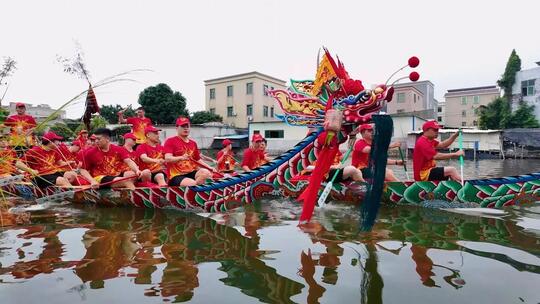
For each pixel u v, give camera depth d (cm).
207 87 3666
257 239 374
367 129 553
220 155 944
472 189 496
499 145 2142
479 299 237
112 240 374
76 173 613
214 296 246
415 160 564
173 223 446
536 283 260
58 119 708
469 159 2056
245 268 295
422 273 280
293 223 441
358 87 342
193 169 609
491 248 337
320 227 418
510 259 308
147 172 621
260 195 489
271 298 242
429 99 3828
